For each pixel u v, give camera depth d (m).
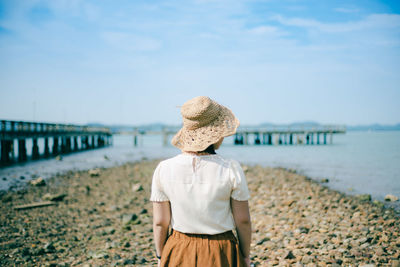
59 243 5.62
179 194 1.60
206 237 1.60
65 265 4.52
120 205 9.05
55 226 6.87
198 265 1.56
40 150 35.19
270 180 13.38
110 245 5.44
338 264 3.92
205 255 1.57
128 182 13.66
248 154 30.06
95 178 14.96
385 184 12.80
